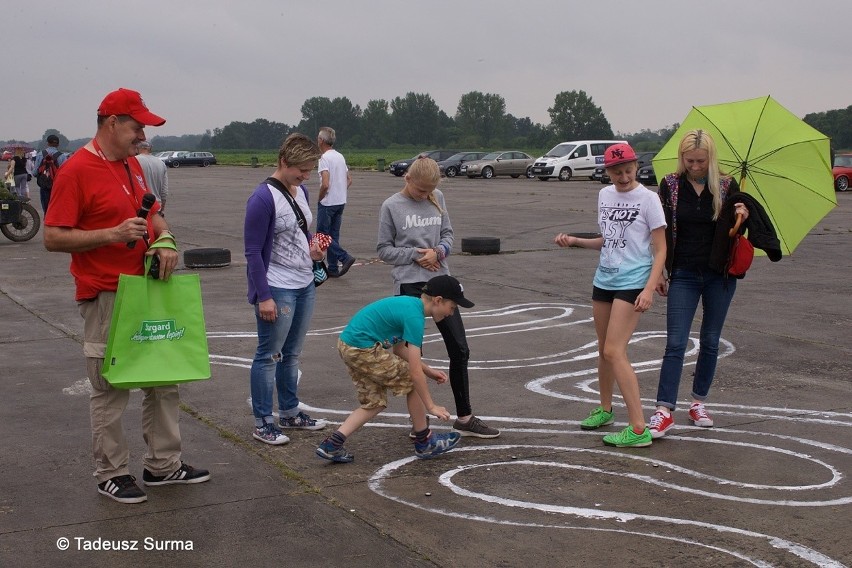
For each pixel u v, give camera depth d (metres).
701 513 4.59
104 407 4.68
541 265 14.02
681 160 5.73
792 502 4.73
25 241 17.14
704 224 5.75
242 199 30.33
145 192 4.84
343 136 155.88
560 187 37.19
